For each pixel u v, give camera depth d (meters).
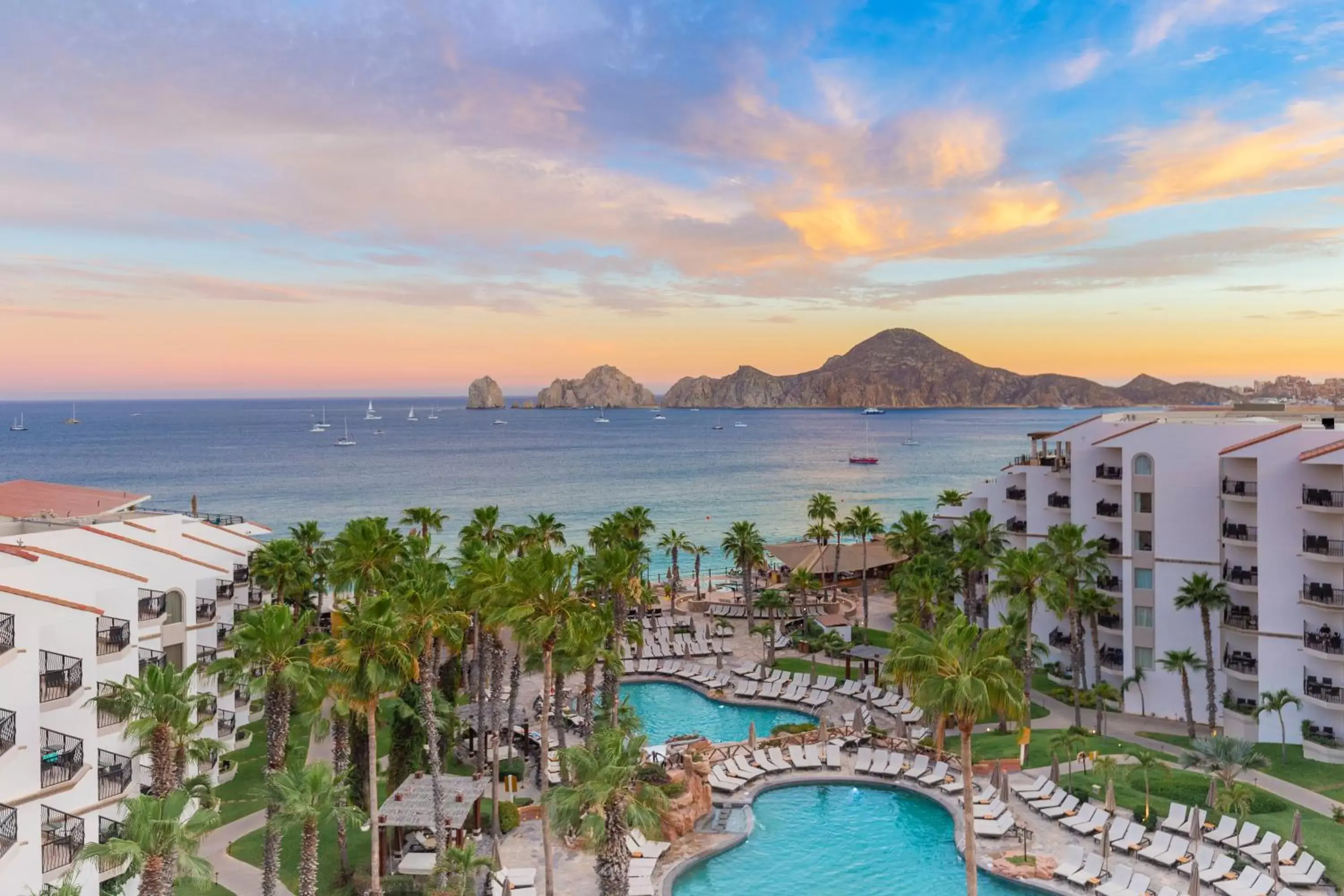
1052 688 63.97
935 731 53.47
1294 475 50.88
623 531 74.81
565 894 35.09
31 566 33.59
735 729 58.38
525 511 176.25
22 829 29.14
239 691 51.69
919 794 44.84
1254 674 53.06
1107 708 59.59
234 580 55.91
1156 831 37.94
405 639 33.41
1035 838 38.91
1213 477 56.44
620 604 54.41
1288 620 51.00
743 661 73.19
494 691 48.91
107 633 36.06
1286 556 51.06
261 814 42.88
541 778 39.34
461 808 37.31
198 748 31.41
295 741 53.47
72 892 25.16
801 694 62.59
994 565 60.12
